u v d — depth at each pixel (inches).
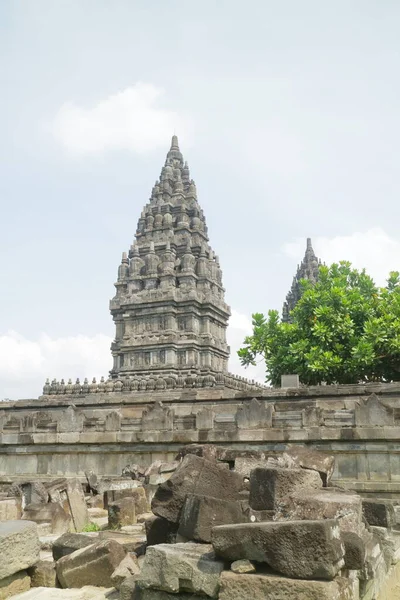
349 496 384.8
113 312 2461.9
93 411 1469.0
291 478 390.3
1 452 1093.1
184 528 374.9
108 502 692.1
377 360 1533.0
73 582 391.9
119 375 2285.9
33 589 384.8
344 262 1850.4
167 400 1366.9
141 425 1006.4
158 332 2279.8
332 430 863.7
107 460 1019.3
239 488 428.8
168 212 2554.1
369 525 479.2
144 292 2347.4
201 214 2662.4
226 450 673.0
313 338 1642.5
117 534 514.6
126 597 336.2
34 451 1067.3
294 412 916.6
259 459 609.6
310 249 3560.5
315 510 358.6
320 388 1205.1
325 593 281.1
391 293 1699.1
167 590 319.6
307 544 293.4
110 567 385.7
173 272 2372.0
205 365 2258.9
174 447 974.4
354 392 1171.9
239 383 1891.0
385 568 457.7
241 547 310.2
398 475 818.8
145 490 729.0
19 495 724.0
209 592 310.0
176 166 2753.4
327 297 1656.0
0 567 363.3
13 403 1583.4
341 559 302.4
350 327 1588.3
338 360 1518.2
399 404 1115.3
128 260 2566.4
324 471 563.2
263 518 371.2
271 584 292.2
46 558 471.2
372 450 838.5
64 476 1037.8
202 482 418.6
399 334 1509.6
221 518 368.2
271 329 1760.6
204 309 2346.2
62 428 1060.5
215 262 2605.8
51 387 1883.6
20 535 384.5
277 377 1681.8
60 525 614.9
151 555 330.6
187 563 318.7
